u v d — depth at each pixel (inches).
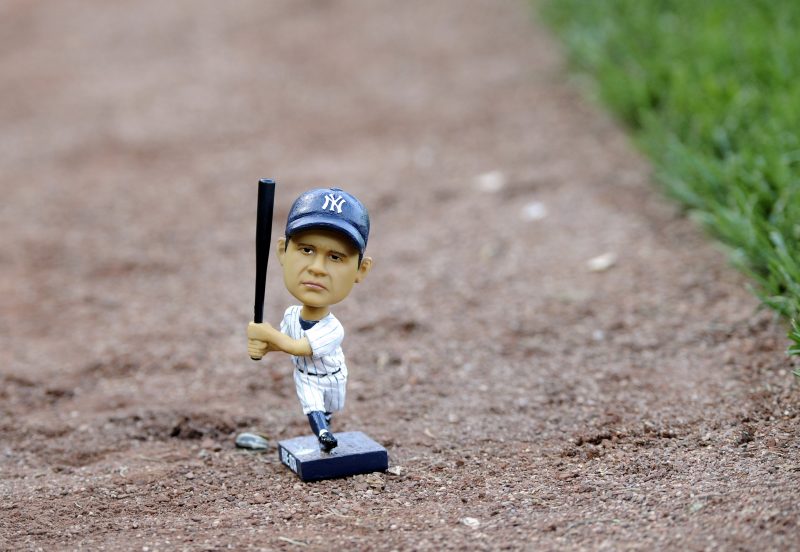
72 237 1182.3
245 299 978.7
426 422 700.0
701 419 653.9
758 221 870.4
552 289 932.0
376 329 883.4
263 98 1641.2
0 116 1681.8
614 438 642.8
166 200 1275.8
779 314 776.9
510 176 1221.1
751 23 1295.5
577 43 1498.5
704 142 1073.5
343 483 598.5
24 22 2235.5
